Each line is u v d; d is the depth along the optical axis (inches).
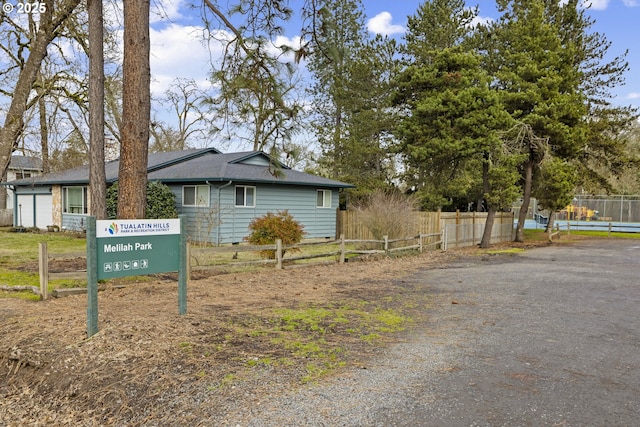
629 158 919.7
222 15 354.9
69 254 282.8
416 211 642.8
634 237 934.4
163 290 292.8
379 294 300.8
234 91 349.7
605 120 919.7
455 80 659.4
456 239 674.2
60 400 144.0
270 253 445.4
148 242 201.5
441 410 127.5
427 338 198.5
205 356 165.2
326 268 428.8
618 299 290.7
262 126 357.7
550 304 273.7
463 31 919.7
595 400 135.8
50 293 274.5
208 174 651.5
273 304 257.0
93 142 388.8
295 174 784.3
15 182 903.1
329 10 348.5
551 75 714.8
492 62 925.2
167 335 183.5
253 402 131.6
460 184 882.8
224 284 324.8
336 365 161.0
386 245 523.2
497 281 360.2
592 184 975.0
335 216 839.7
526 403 132.9
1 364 171.3
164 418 125.8
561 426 119.3
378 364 163.6
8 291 291.4
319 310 243.3
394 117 960.9
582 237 929.5
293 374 151.8
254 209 692.7
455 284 345.1
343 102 985.5
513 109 740.7
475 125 647.1
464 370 159.3
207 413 126.0
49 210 889.5
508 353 179.0
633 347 189.3
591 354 179.3
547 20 868.0
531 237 912.3
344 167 1012.5
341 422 120.2
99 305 240.5
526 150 727.7
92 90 385.4
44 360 164.4
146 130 329.4
